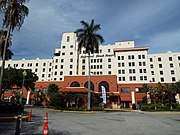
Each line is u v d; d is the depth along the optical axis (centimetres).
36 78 4188
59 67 7750
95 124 1234
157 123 1331
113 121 1439
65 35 8194
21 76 3719
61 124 1205
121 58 7288
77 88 4088
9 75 3575
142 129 1034
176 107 3441
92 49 3089
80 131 944
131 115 2161
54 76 7712
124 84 5388
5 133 845
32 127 1041
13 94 5297
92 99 3553
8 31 1773
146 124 1266
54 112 2472
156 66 7212
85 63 7894
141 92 5197
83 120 1477
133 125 1205
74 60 7700
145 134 880
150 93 4150
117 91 5209
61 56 7881
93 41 3058
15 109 1767
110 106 4872
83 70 7806
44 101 4978
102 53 7938
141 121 1461
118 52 7388
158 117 1883
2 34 2045
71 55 7800
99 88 5184
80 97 3441
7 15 1767
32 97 5472
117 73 7150
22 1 1828
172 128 1083
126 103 5281
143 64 6981
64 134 855
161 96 3912
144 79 6806
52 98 3369
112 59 7731
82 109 2711
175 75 6944
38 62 8856
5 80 3494
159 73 7094
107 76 5234
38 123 1229
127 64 7144
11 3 1762
